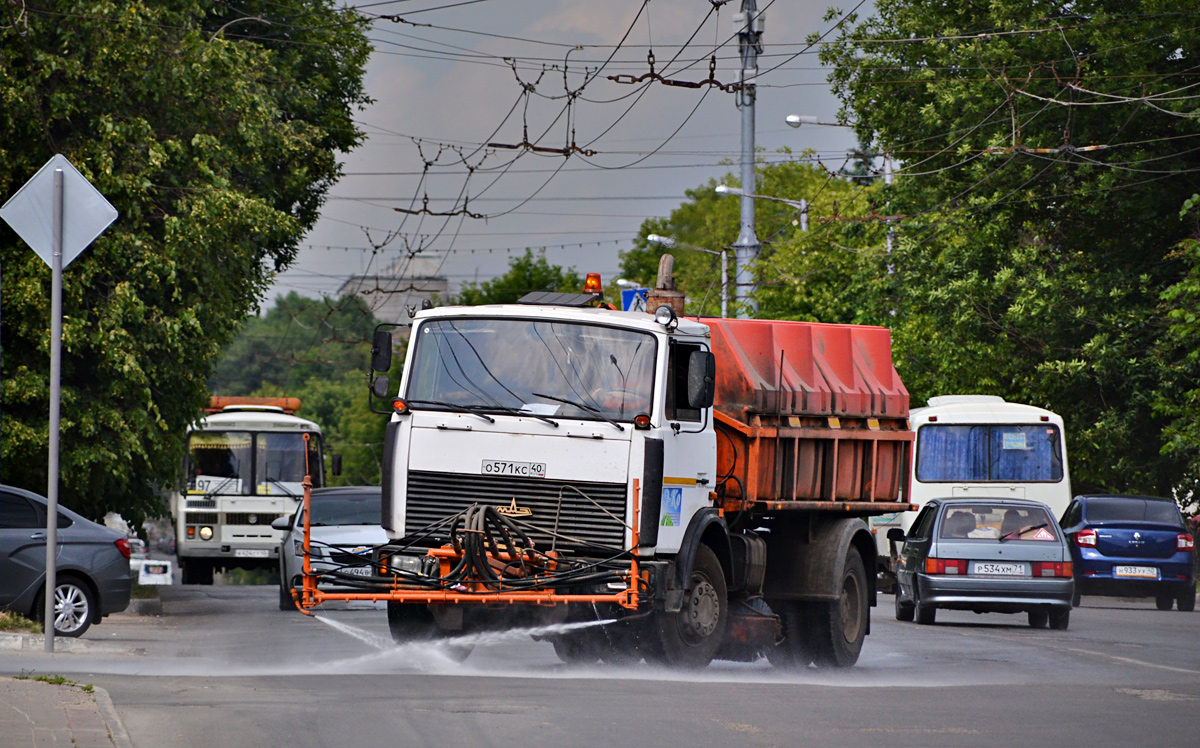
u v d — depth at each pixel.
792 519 46.97
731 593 43.66
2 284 71.31
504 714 29.89
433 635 42.09
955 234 119.69
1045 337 114.50
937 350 118.75
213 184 76.25
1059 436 96.69
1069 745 27.83
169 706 30.11
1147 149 110.19
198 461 110.19
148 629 60.88
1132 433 111.81
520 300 43.34
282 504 110.06
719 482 43.62
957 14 120.62
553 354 39.22
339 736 26.66
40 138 73.25
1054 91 109.44
